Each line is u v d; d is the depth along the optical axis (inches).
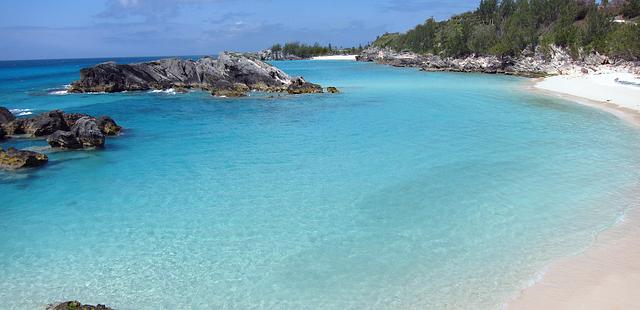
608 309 484.1
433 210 764.0
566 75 3503.9
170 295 535.2
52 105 2043.6
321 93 2471.7
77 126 1233.4
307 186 896.3
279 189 882.8
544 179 908.6
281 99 2242.9
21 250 648.4
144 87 2657.5
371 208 778.8
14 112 1825.8
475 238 657.6
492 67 4436.5
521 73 4040.4
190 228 713.0
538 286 531.5
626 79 2615.7
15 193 871.7
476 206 775.7
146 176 975.0
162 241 670.5
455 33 6028.5
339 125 1512.1
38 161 1055.0
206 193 866.8
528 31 4618.6
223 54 2785.4
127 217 758.5
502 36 5167.3
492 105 1943.9
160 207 799.7
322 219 738.2
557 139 1256.8
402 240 658.2
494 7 6643.7
